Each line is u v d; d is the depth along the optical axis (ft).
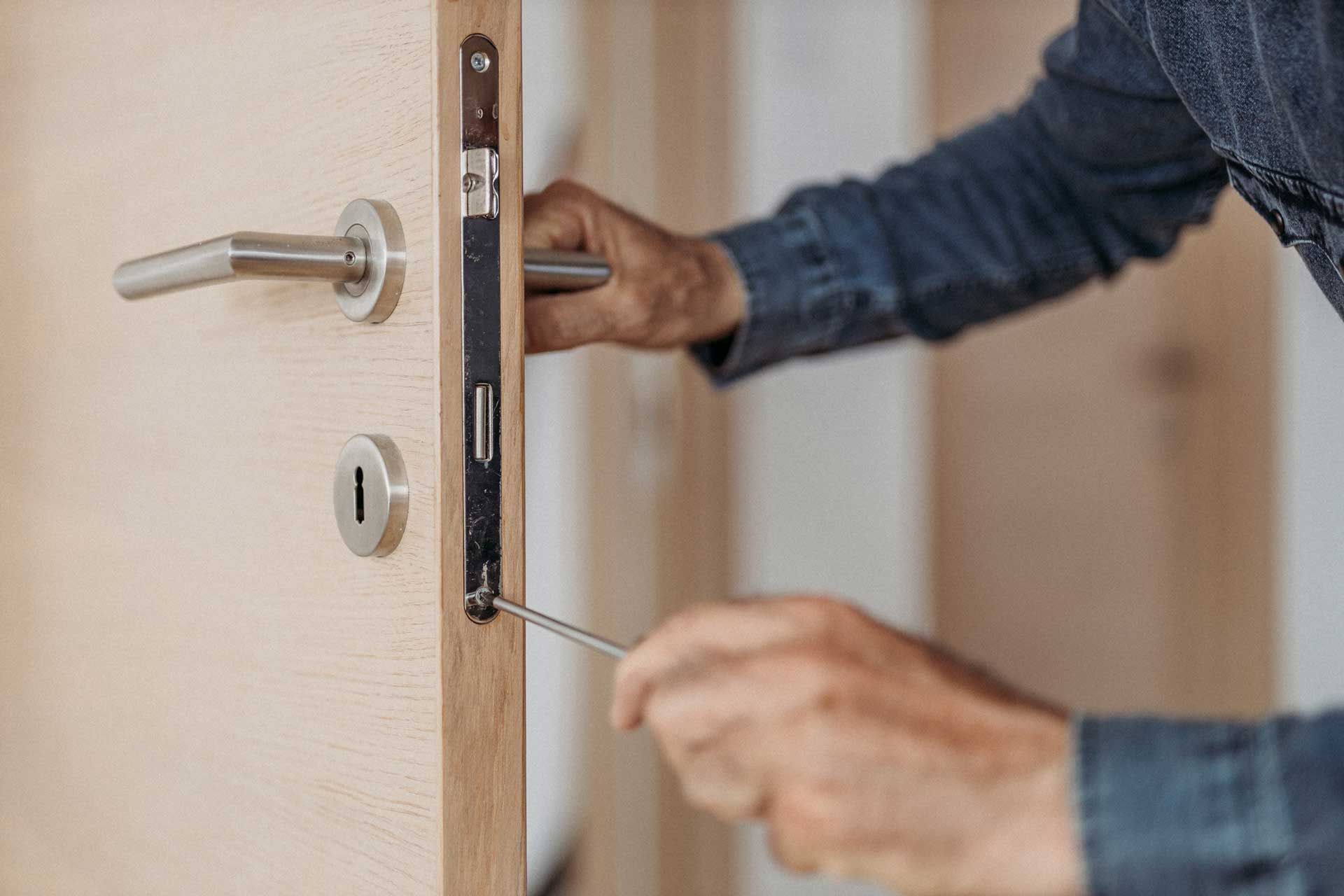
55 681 2.23
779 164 5.73
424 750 1.32
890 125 6.04
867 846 1.04
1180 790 0.97
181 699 1.83
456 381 1.30
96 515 2.08
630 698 1.14
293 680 1.56
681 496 5.00
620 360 4.45
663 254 1.96
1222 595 6.42
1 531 2.44
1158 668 6.53
